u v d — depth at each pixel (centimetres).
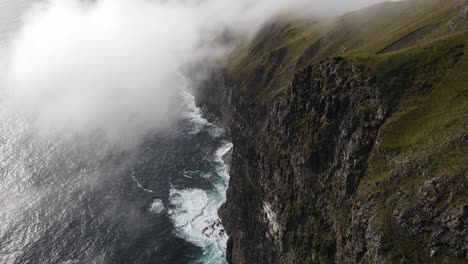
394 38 10031
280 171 9369
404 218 5472
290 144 9069
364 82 7469
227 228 12938
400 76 7288
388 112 6894
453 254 4850
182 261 12088
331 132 7769
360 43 12788
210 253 12362
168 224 13588
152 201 14762
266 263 10044
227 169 16388
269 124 10638
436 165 5622
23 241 12888
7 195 15088
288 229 8619
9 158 17538
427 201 5372
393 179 5994
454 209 5034
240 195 12231
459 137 5700
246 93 16000
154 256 12275
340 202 7031
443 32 8819
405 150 6188
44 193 15238
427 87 6900
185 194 15100
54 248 12594
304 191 8281
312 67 8800
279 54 16200
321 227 7481
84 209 14375
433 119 6325
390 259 5334
